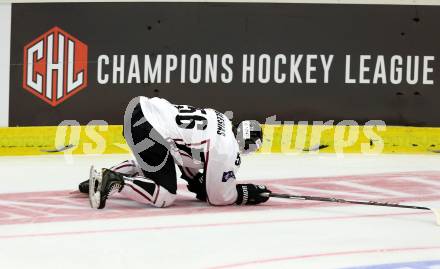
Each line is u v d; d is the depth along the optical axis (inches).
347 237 375.2
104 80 662.5
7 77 655.1
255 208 443.8
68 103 660.1
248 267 317.4
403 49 671.8
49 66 657.6
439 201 473.4
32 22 655.1
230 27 666.2
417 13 669.9
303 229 392.2
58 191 497.0
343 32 669.3
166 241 363.6
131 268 315.6
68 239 366.9
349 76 671.1
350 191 502.3
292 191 501.4
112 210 434.0
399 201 471.5
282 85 671.1
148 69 666.2
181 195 482.6
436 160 633.0
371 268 316.5
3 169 580.4
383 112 673.0
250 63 669.3
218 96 669.9
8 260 328.2
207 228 391.9
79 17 658.2
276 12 666.8
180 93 669.3
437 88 673.0
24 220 409.7
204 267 317.1
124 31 662.5
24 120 657.0
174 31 665.0
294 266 319.3
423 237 378.3
